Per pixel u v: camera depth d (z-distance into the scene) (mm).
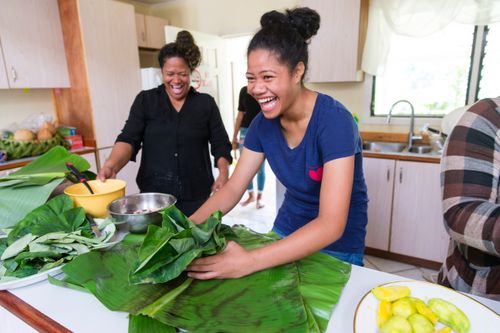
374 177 2215
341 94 2904
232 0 3660
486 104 736
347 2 2445
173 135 1591
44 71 2701
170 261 627
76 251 789
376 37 2564
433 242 2102
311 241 719
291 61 758
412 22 2414
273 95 782
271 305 607
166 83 1534
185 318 571
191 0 3934
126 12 3088
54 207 941
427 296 599
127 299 621
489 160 693
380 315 546
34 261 765
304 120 866
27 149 2482
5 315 665
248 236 906
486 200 673
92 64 2820
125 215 884
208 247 675
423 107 2641
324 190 789
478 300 629
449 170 720
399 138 2604
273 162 995
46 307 633
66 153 1209
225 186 1044
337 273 725
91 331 564
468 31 2369
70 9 2711
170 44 1503
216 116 1692
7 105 2797
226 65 3926
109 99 2996
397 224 2197
